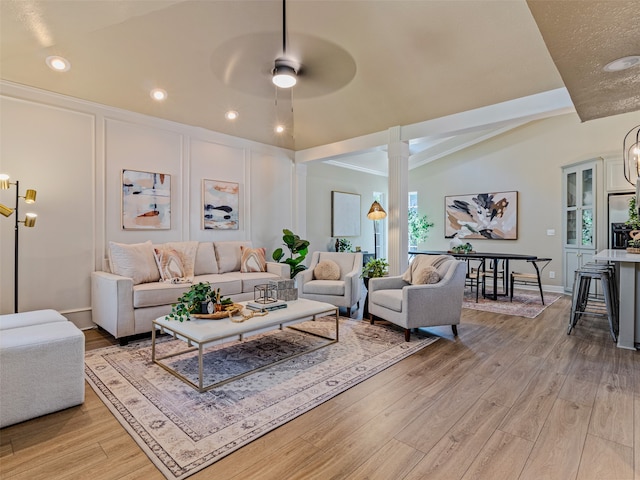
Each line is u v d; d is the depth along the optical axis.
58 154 3.66
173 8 2.92
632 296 3.17
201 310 2.73
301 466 1.60
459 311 3.61
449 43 3.26
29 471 1.56
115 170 4.07
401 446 1.75
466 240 7.39
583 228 5.75
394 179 4.80
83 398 2.16
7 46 2.89
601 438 1.80
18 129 3.43
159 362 2.84
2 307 3.36
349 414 2.05
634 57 2.20
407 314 3.35
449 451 1.71
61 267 3.69
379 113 4.57
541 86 3.55
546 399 2.22
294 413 2.05
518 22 2.96
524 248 6.65
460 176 7.48
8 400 1.91
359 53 3.55
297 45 3.43
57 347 2.06
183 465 1.60
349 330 3.78
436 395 2.28
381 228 8.61
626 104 3.01
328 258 5.00
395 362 2.85
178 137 4.66
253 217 5.59
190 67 3.69
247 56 3.59
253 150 5.59
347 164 7.46
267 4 2.96
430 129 4.46
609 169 5.40
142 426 1.92
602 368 2.73
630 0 1.63
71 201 3.75
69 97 3.71
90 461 1.63
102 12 2.46
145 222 4.32
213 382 2.47
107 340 3.42
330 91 4.29
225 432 1.86
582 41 2.01
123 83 3.74
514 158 6.75
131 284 3.30
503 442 1.78
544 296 5.80
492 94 3.79
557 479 1.51
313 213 6.86
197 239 4.88
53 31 2.70
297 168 6.17
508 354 3.05
